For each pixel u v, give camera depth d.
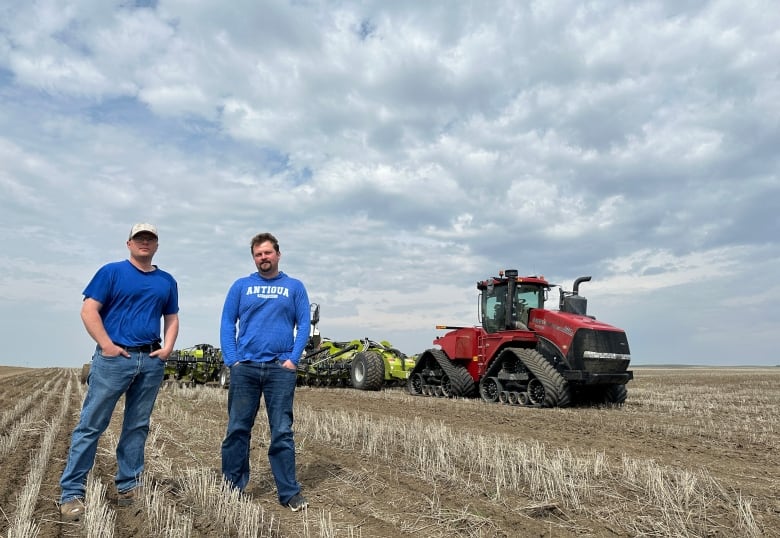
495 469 5.37
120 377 4.05
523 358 11.80
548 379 11.28
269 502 4.43
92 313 3.96
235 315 4.45
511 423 9.08
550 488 4.82
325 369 17.62
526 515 4.19
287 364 4.26
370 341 17.28
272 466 4.32
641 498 4.60
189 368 19.91
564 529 3.92
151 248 4.23
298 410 9.99
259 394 4.41
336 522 3.98
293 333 4.48
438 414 10.18
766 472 5.73
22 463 5.56
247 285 4.47
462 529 3.88
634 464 5.54
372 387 15.82
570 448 6.86
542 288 13.12
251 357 4.32
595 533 3.85
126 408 4.28
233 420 4.38
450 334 14.24
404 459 5.99
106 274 4.06
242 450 4.44
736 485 5.07
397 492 4.75
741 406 13.08
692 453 6.73
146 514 3.91
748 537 3.75
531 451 6.07
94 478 4.92
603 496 4.66
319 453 6.38
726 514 4.22
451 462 5.80
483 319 13.58
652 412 11.23
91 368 4.10
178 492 4.54
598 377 11.38
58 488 4.65
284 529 3.78
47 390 15.84
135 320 4.14
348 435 7.34
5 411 9.85
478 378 13.44
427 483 5.02
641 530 3.91
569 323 11.77
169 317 4.46
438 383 14.61
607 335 11.75
